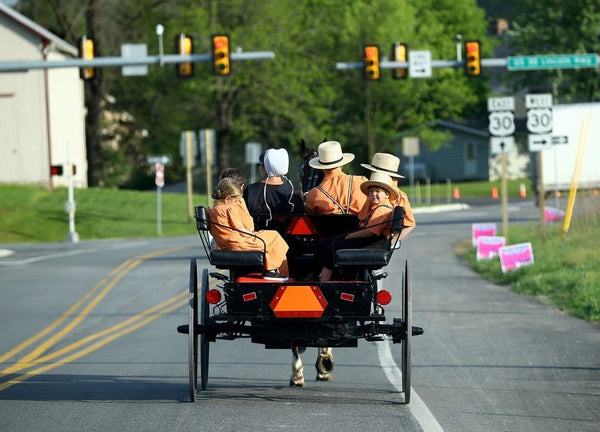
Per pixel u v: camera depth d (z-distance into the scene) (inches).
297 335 1220.5
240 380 1445.6
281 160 1371.8
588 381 1386.6
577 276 2578.7
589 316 2054.6
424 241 4357.8
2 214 6358.3
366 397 1280.8
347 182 1365.7
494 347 1720.0
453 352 1676.9
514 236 4001.0
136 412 1194.0
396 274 3080.7
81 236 5920.3
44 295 2773.1
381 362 1587.1
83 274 3321.9
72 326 2158.0
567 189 5565.9
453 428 1087.6
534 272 2812.5
